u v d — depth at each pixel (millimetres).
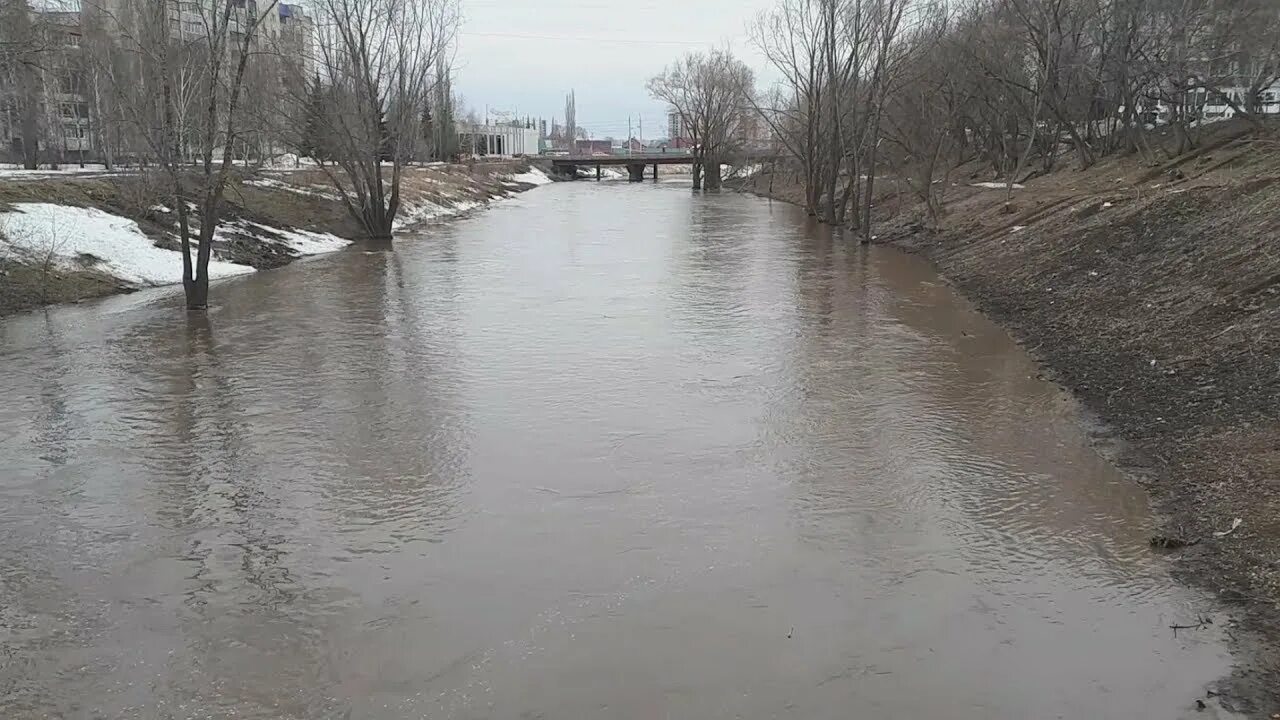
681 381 14750
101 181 28672
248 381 14852
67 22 32438
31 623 7602
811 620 7582
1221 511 9133
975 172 49656
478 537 9164
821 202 51812
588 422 12711
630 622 7562
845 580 8250
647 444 11828
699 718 6336
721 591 8070
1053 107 37656
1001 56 39719
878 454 11422
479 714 6391
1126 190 26797
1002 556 8680
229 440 12039
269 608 7828
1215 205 19391
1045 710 6375
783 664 6961
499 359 16266
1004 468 10898
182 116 20250
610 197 70875
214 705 6520
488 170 82750
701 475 10766
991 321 19484
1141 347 14773
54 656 7129
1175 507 9570
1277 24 33469
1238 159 27969
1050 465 10969
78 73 39344
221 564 8625
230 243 28656
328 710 6453
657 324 19281
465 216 50125
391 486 10492
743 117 82688
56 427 12562
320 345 17391
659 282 25109
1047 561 8562
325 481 10641
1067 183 34938
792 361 15984
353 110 36625
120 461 11297
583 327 19016
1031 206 29188
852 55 39656
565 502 10000
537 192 80438
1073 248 21672
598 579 8297
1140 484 10297
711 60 82875
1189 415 11734
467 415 13062
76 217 24984
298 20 36188
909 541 9016
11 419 12883
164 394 14141
